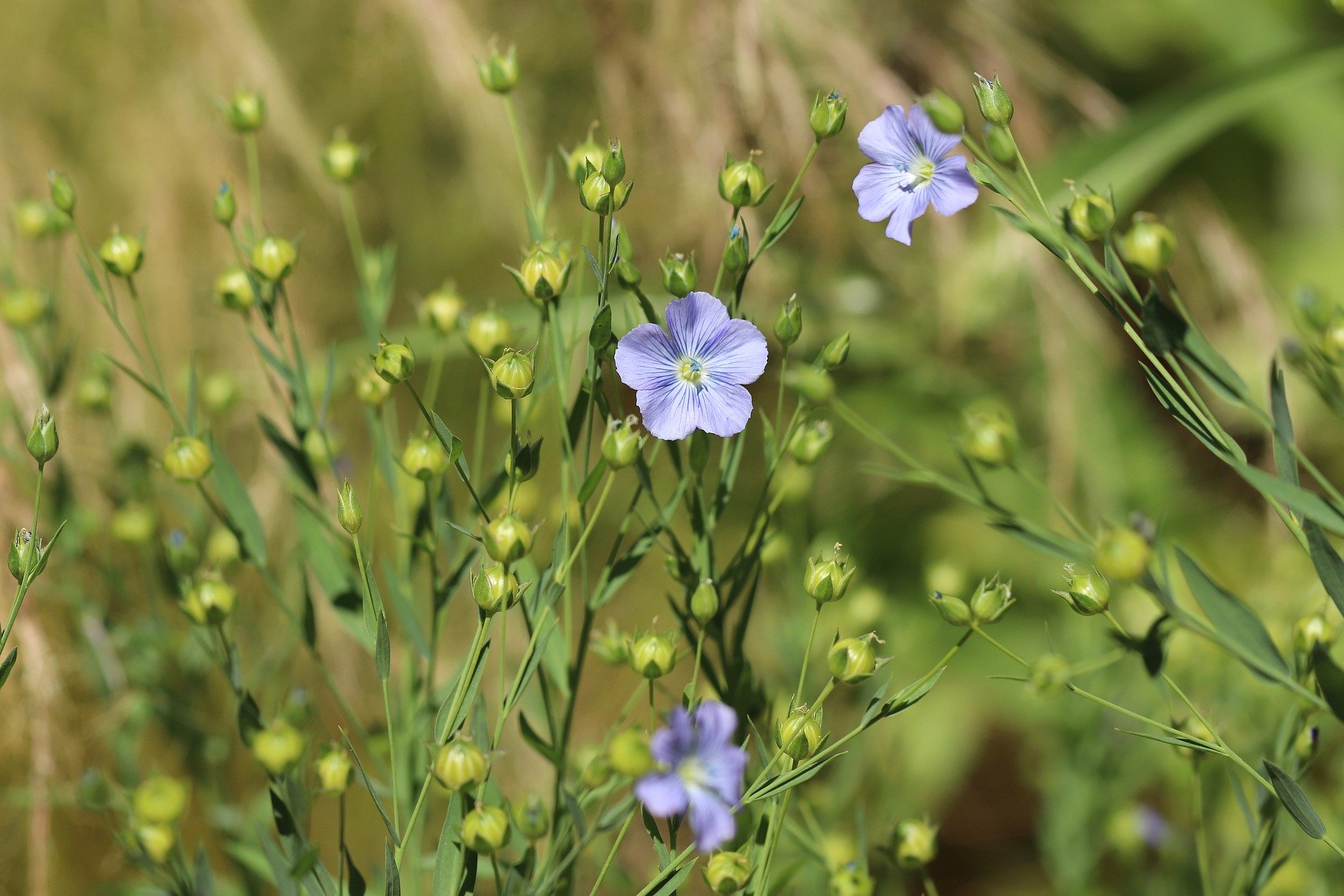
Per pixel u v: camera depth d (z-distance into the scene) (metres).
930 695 1.00
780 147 0.90
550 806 0.71
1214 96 0.97
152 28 0.95
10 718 0.77
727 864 0.62
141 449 0.75
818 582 0.63
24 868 0.79
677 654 0.63
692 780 0.60
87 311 0.87
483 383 0.67
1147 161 0.96
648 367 0.63
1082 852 0.77
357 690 0.86
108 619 0.74
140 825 0.67
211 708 0.77
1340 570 0.62
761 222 0.93
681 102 0.90
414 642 0.68
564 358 0.65
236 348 0.91
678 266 0.63
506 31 0.99
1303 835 0.74
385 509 0.96
